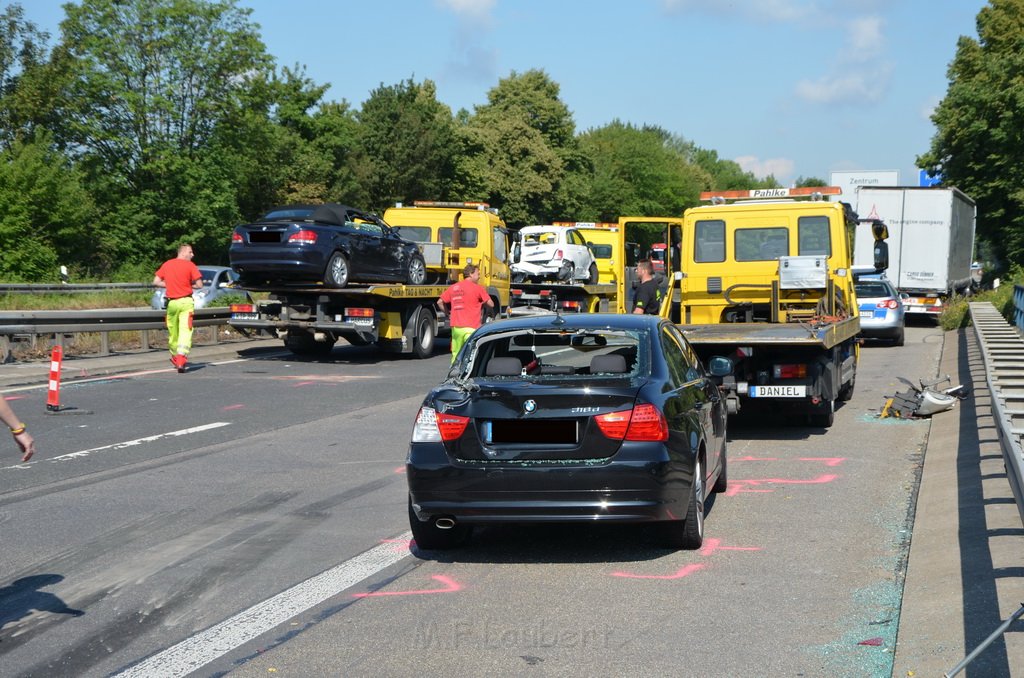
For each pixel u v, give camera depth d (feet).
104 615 20.36
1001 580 20.51
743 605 20.67
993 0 205.67
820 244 52.08
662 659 17.69
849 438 42.14
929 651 17.39
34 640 18.90
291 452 38.96
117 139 177.99
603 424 23.03
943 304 115.55
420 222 88.63
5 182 154.92
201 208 182.19
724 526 27.48
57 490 32.19
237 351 79.87
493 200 291.58
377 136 255.91
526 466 23.00
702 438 25.88
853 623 19.38
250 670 17.35
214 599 21.39
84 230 167.12
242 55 184.55
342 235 73.15
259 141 195.00
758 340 40.04
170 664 17.65
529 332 27.14
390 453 38.81
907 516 28.22
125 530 27.22
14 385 57.62
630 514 22.91
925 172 200.54
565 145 328.90
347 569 23.66
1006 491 29.07
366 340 73.51
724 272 52.95
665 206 406.41
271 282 73.92
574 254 107.45
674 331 29.63
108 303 122.52
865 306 86.43
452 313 59.67
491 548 25.54
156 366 68.64
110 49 175.52
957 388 47.57
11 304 114.62
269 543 25.96
